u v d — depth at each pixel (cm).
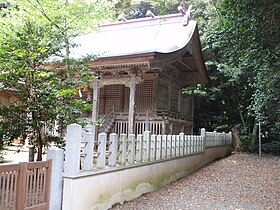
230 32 747
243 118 1964
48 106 558
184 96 1697
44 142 589
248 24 684
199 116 2091
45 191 403
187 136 997
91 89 1349
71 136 435
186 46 1315
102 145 505
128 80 1176
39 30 587
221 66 1609
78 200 438
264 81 806
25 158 897
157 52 992
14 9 771
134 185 621
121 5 1425
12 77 545
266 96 909
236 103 1970
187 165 978
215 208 560
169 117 1255
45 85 570
